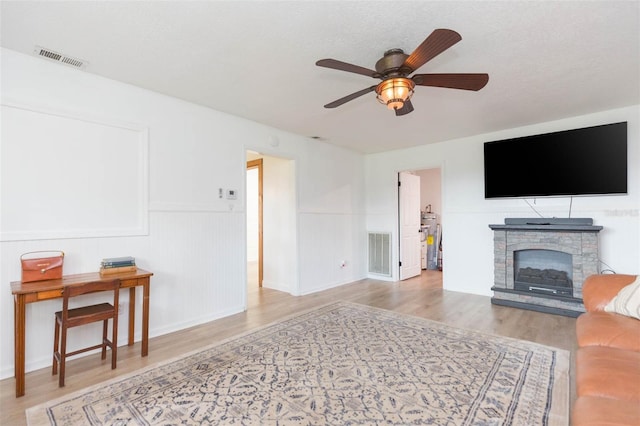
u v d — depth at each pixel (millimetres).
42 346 2520
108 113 2877
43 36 2215
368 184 6168
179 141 3371
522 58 2518
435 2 1872
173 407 1965
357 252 5941
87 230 2748
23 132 2449
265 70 2732
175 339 3068
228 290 3799
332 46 2355
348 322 3496
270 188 5219
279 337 3074
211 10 1944
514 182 4273
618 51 2416
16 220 2416
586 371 1531
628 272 3613
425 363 2512
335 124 4234
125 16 1999
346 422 1814
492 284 4594
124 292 2982
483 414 1873
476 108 3631
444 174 5105
